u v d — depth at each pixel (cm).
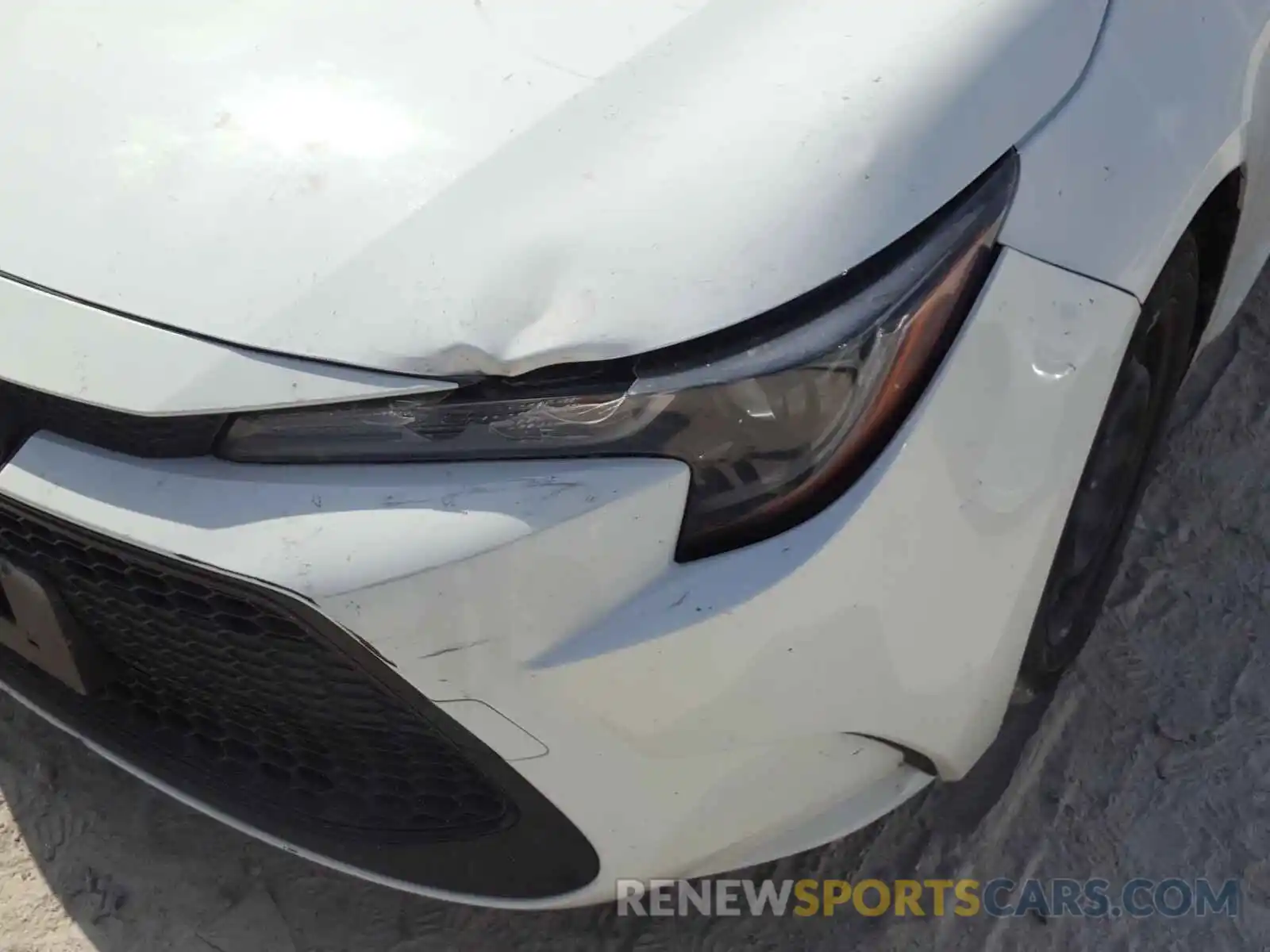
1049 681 199
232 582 126
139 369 128
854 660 136
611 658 126
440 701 130
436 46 141
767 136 131
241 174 134
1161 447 210
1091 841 195
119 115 140
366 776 154
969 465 135
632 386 124
